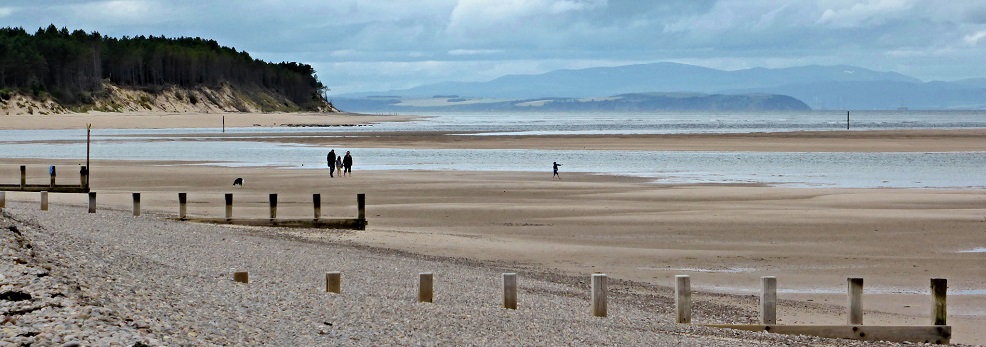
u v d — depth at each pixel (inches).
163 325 1003.3
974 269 2134.6
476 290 1736.0
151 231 2237.9
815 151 6845.5
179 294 1227.2
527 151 6914.4
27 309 967.0
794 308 1737.2
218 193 3796.8
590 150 7022.6
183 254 1860.2
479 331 1253.7
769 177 4677.7
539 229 2755.9
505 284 1515.7
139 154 6530.5
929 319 1651.1
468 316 1364.4
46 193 2674.7
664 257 2293.3
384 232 2667.3
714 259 2265.0
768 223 2864.2
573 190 3932.1
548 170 5118.1
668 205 3373.5
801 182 4399.6
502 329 1285.7
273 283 1569.9
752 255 2317.9
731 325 1494.8
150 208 3179.1
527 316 1429.6
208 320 1083.9
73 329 912.3
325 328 1144.2
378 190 3934.5
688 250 2391.7
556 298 1705.2
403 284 1750.7
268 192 3848.4
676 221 2913.4
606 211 3176.7
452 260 2202.3
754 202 3479.3
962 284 1980.8
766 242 2516.0
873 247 2429.9
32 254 1246.9
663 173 4916.3
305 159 6038.4
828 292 1895.9
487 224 2866.6
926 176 4771.2
